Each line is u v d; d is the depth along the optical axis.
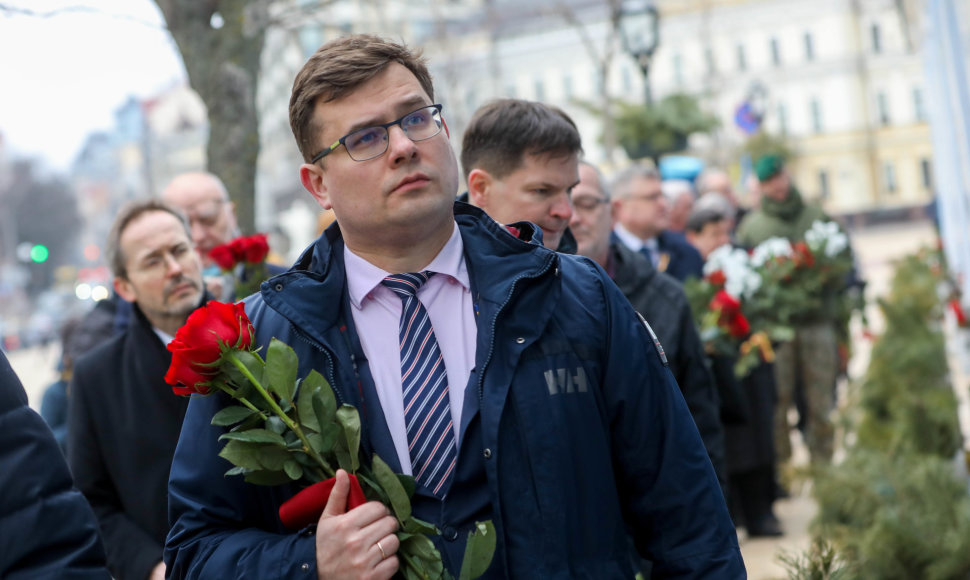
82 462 3.75
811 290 7.18
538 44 63.12
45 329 47.19
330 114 2.30
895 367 6.54
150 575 3.55
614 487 2.33
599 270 2.47
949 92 9.59
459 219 2.49
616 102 16.11
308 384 2.16
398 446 2.27
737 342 5.45
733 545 2.35
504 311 2.31
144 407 3.75
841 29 69.19
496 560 2.20
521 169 3.34
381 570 2.07
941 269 12.34
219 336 2.13
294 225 27.73
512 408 2.27
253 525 2.34
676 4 67.50
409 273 2.37
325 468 2.17
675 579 2.31
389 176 2.27
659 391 2.40
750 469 6.66
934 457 4.65
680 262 6.88
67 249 94.31
